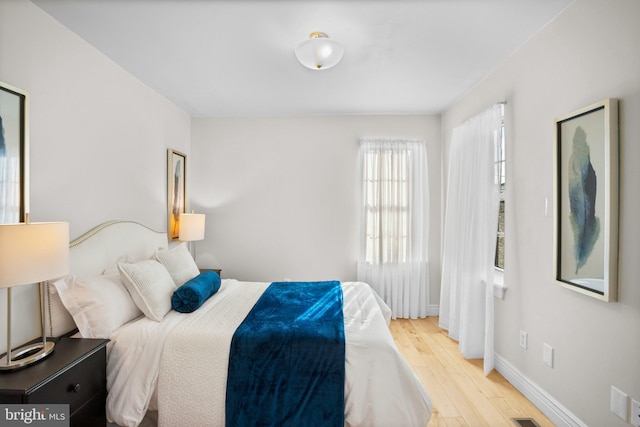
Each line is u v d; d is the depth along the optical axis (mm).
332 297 2467
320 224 3996
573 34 1812
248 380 1677
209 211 4043
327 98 3385
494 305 2654
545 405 2029
